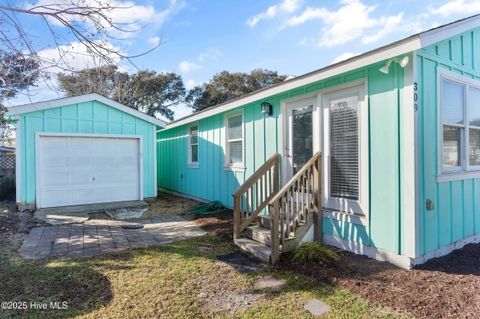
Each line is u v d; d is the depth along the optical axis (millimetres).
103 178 9047
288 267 3881
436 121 4020
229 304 2924
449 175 4227
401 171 3766
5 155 12453
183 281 3465
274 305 2891
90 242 5098
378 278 3416
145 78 19812
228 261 4152
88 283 3395
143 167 9688
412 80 3631
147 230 5965
